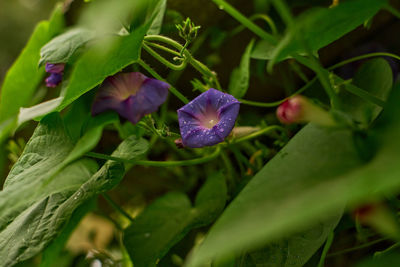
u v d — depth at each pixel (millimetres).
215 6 669
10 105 647
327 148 452
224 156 627
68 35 535
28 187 504
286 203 425
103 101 513
